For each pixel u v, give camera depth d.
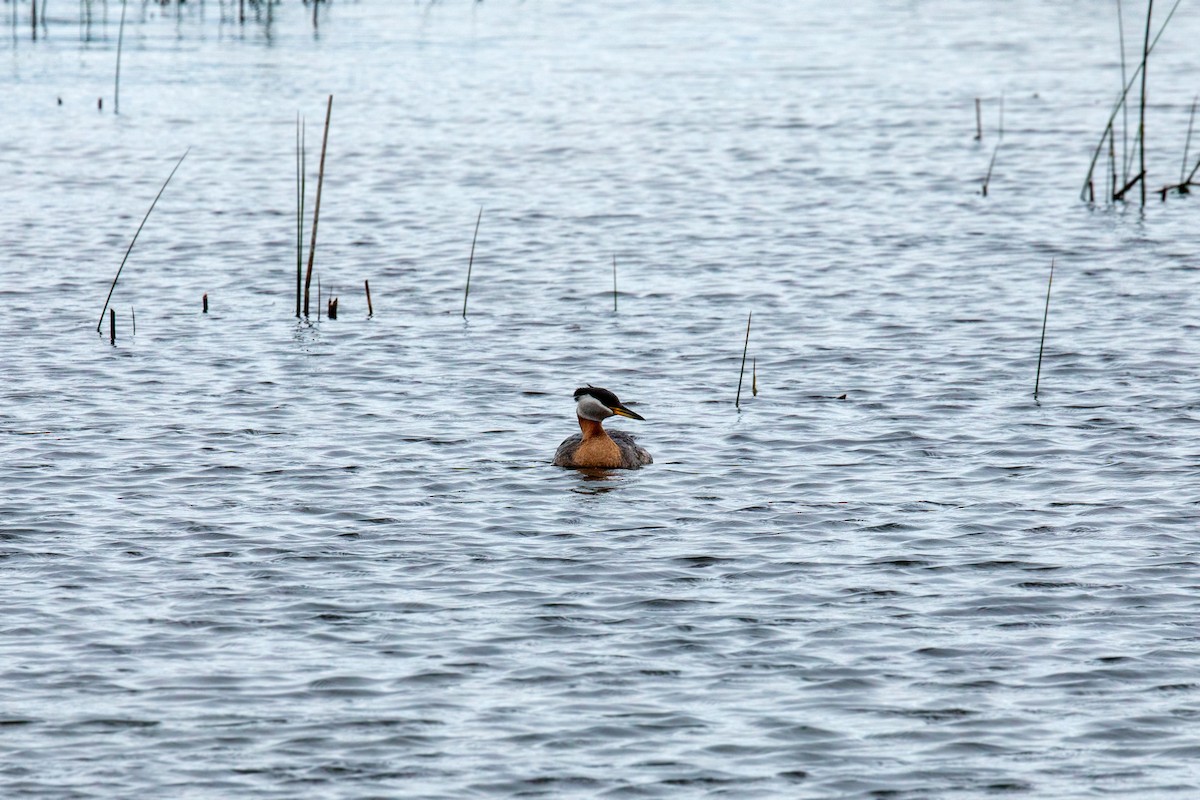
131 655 15.55
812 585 17.44
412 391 25.38
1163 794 13.05
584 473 21.44
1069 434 22.91
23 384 25.38
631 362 27.05
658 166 43.78
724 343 28.14
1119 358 26.78
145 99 52.16
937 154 45.00
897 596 17.12
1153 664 15.41
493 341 28.38
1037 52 63.06
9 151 44.78
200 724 14.18
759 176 42.53
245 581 17.47
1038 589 17.28
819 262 33.91
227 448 22.34
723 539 18.91
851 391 25.23
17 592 17.02
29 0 73.12
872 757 13.67
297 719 14.30
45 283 32.09
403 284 32.50
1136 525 19.22
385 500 20.27
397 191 41.00
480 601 17.00
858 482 21.00
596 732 14.09
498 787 13.16
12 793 12.98
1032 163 43.81
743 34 68.44
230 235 36.44
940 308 30.25
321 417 23.92
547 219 38.06
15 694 14.68
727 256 34.53
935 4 78.12
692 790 13.13
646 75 57.94
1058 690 14.90
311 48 62.59
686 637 16.08
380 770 13.41
